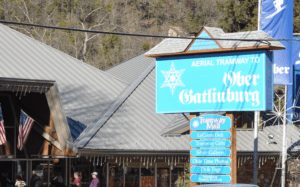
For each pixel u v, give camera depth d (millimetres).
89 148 18391
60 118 18219
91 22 82812
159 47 19906
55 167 20812
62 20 79688
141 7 95000
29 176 19984
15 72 21062
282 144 25312
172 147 21094
